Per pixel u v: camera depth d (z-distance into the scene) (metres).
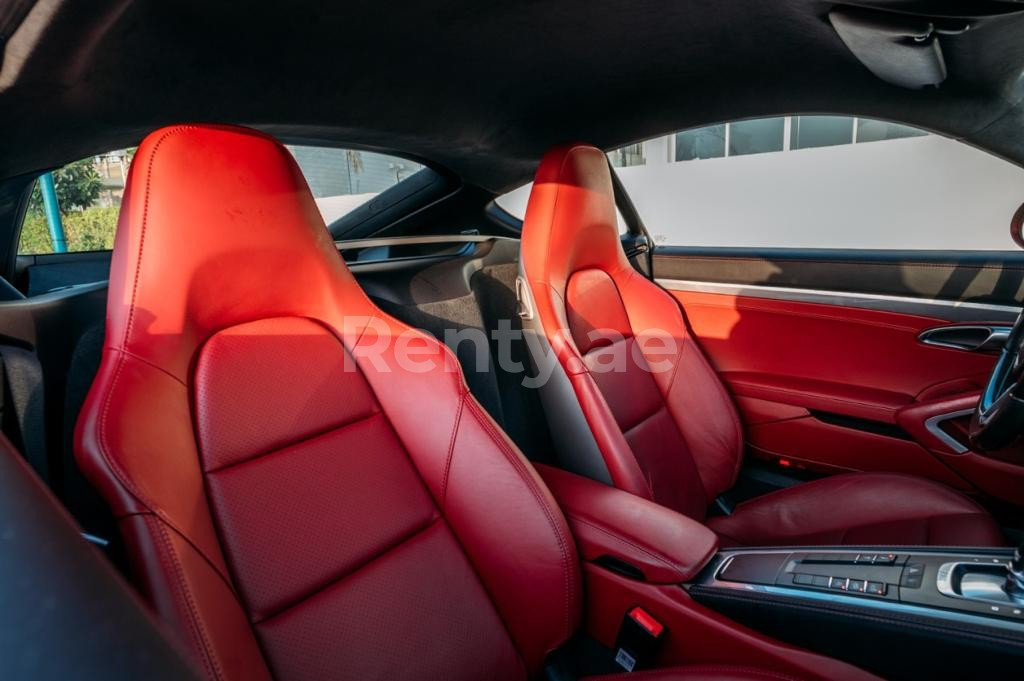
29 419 0.78
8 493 0.25
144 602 0.23
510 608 0.91
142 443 0.63
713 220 4.95
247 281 0.81
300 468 0.80
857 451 1.54
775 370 1.72
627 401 1.41
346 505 0.82
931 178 3.66
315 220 0.90
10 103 0.75
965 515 1.20
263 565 0.73
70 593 0.21
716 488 1.53
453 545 0.92
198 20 0.84
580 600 0.92
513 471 0.91
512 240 1.73
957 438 1.39
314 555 0.77
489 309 1.56
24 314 0.77
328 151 1.63
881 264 1.59
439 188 1.73
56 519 0.25
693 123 1.71
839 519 1.31
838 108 1.51
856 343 1.59
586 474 1.28
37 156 0.92
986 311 1.45
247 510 0.74
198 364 0.76
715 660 0.85
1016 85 1.24
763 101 1.56
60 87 0.77
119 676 0.18
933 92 1.33
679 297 1.89
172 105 0.97
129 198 0.71
